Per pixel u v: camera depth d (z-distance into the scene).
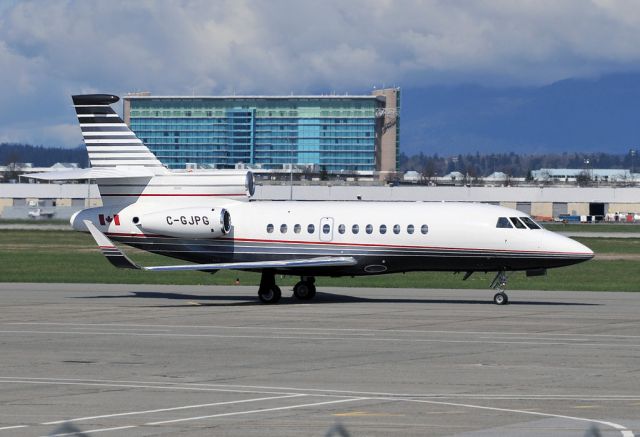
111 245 130.12
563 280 180.00
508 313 119.88
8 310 123.62
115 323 109.44
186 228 138.25
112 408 62.44
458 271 135.88
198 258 141.25
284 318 114.56
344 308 126.88
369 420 58.72
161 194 141.75
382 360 82.19
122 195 142.88
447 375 74.69
